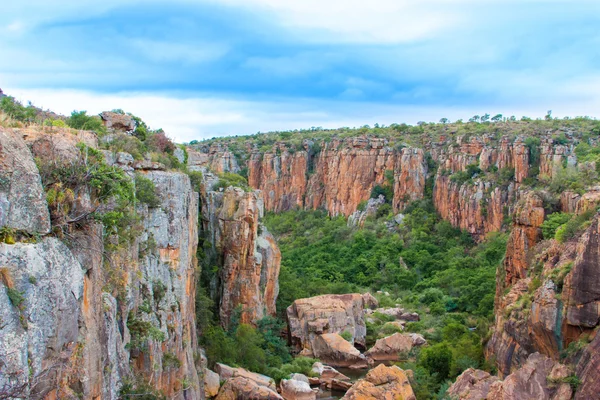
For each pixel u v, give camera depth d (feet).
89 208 76.95
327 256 465.88
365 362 256.11
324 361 261.65
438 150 568.82
